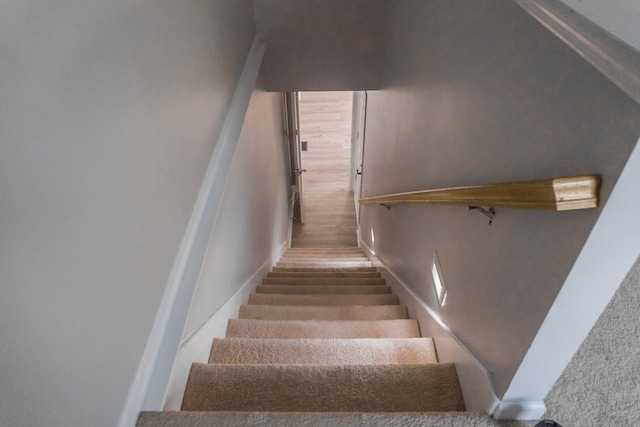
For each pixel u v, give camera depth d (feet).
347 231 20.30
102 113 2.34
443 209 4.70
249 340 5.03
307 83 9.71
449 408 3.86
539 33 2.33
